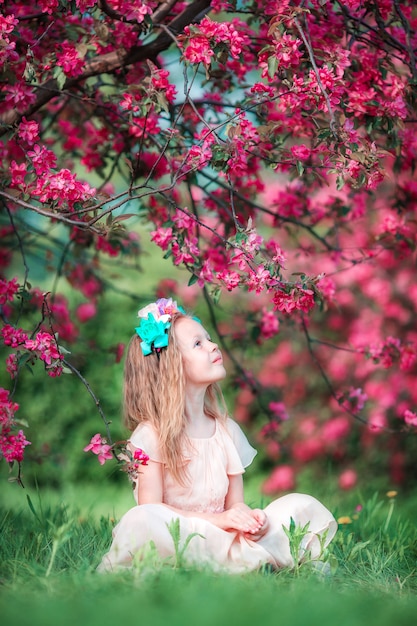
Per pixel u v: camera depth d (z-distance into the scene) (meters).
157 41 4.45
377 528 4.79
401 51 4.37
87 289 6.77
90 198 3.62
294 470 8.62
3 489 8.13
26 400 8.54
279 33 3.61
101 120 5.35
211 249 5.23
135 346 3.86
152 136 4.44
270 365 8.82
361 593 3.07
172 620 2.32
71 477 8.48
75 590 2.82
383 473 8.38
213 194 5.26
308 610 2.46
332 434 8.44
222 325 8.86
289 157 4.05
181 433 3.71
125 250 5.77
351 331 8.61
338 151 3.68
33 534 4.09
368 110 4.06
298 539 3.41
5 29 3.63
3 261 6.42
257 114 4.30
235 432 3.92
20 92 3.91
